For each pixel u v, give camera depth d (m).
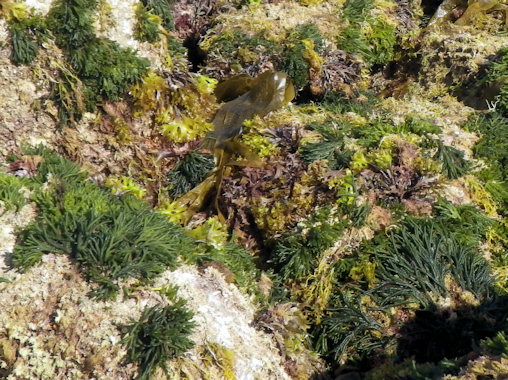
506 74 2.15
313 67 2.31
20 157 1.87
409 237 1.76
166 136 1.97
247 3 2.51
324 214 1.81
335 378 1.68
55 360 1.54
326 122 2.03
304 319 1.73
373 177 1.84
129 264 1.62
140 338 1.54
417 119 2.00
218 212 1.93
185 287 1.64
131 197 1.86
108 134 1.94
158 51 2.00
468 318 1.67
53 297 1.59
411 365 1.58
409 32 2.48
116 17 1.93
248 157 1.94
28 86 1.88
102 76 1.89
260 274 1.80
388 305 1.70
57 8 1.86
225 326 1.62
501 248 1.80
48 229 1.67
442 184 1.85
